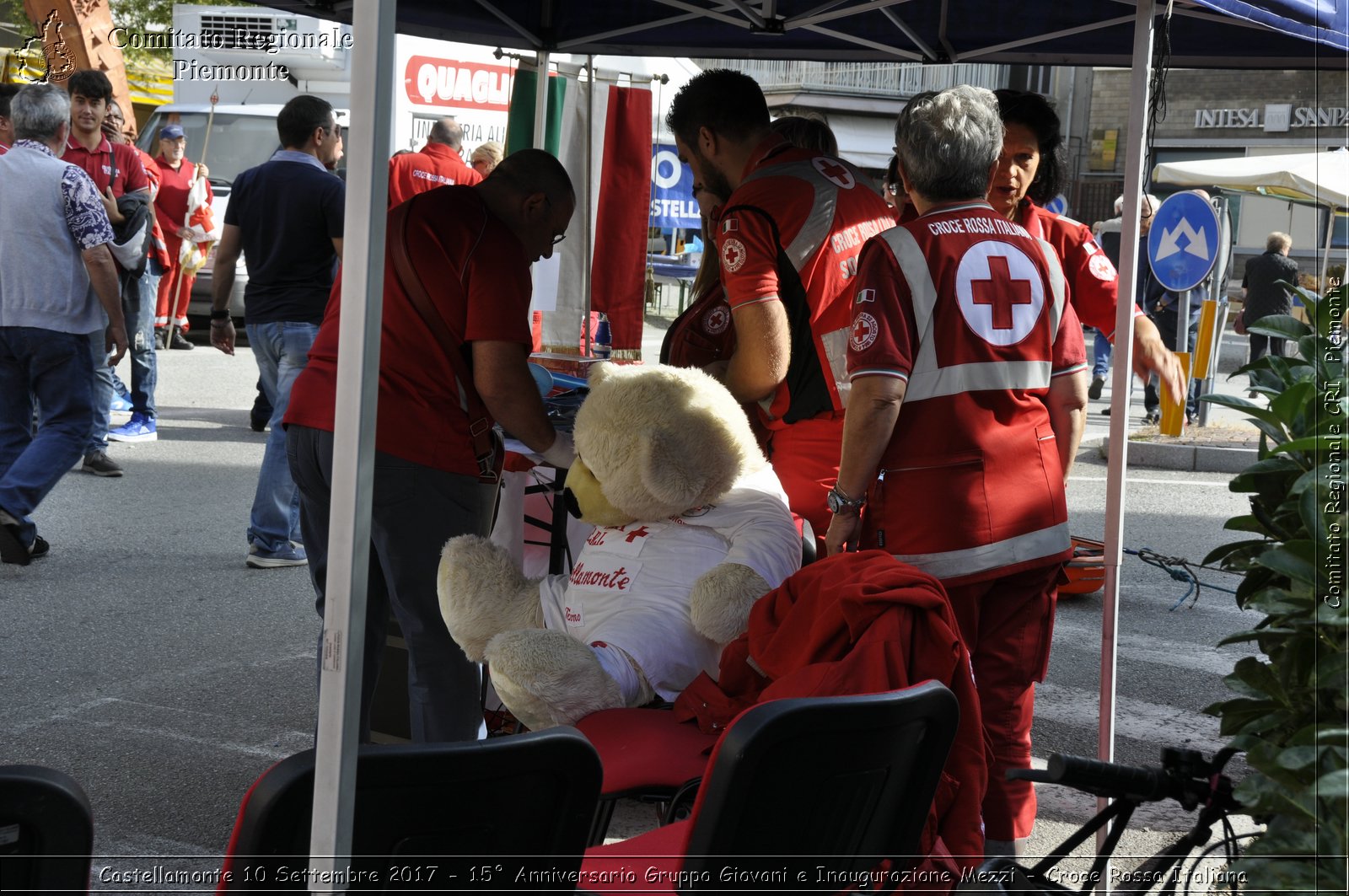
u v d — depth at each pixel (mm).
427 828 1766
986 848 3059
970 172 2896
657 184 12336
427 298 3137
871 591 2336
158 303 13742
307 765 1734
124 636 5203
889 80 19719
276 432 6305
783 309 3461
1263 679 2037
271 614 5605
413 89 8555
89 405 6027
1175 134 30484
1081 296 3588
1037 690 5031
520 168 3234
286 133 6441
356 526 1872
